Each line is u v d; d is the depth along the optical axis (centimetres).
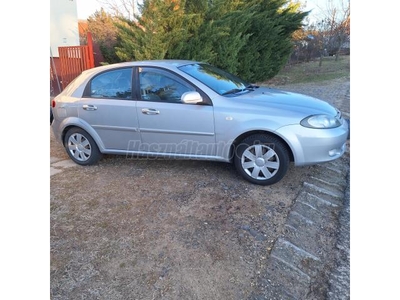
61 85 968
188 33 805
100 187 352
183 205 305
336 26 1719
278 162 326
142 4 736
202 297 198
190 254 236
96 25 1248
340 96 890
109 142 396
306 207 301
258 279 212
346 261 231
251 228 267
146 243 249
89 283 211
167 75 356
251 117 322
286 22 1298
